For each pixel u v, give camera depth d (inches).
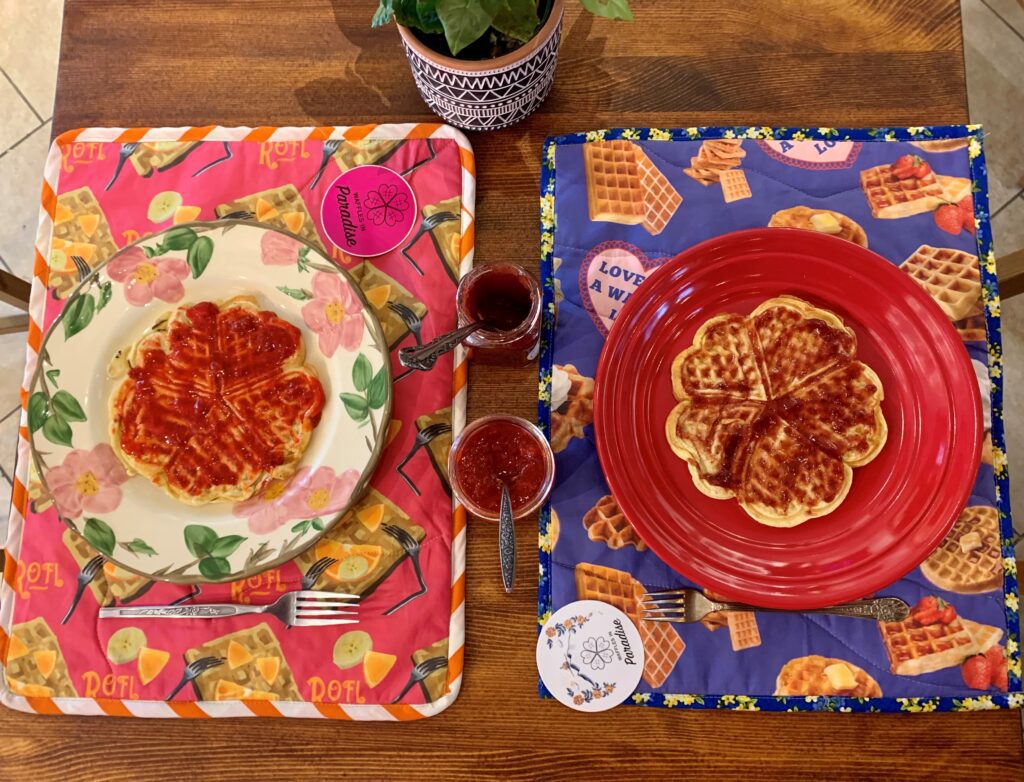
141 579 34.4
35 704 33.6
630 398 32.8
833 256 31.9
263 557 31.9
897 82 37.1
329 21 38.7
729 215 35.9
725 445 32.3
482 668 33.4
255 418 33.4
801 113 37.2
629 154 36.6
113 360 34.0
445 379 35.3
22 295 46.7
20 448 35.8
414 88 38.2
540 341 35.0
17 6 75.2
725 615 33.0
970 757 31.9
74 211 37.5
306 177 37.3
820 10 37.9
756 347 32.9
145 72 38.7
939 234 35.2
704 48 37.9
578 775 32.7
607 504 33.9
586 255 35.9
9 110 74.4
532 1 29.4
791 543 31.5
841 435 32.0
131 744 33.6
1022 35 70.6
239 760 33.4
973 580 32.6
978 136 35.8
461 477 32.6
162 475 33.0
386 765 33.2
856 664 32.3
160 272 34.0
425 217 36.7
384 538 34.2
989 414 33.7
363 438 32.8
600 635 32.9
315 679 33.3
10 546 34.8
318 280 33.7
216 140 37.8
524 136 37.6
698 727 32.7
